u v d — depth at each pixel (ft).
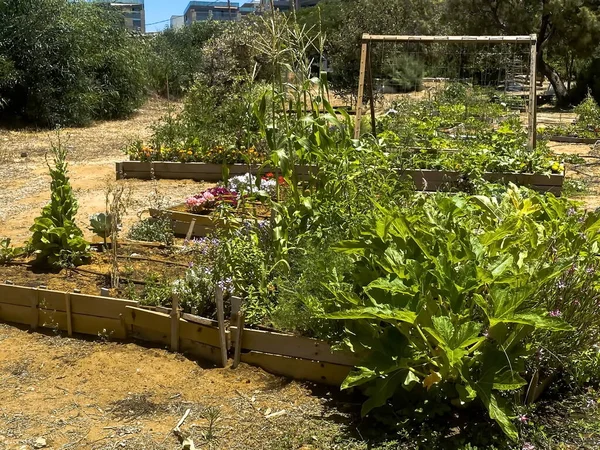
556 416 10.33
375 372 9.88
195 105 36.94
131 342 13.56
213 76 54.19
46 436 10.22
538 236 11.77
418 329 9.77
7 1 55.83
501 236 11.10
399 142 31.65
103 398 11.40
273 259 13.94
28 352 13.21
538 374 10.63
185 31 96.22
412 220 11.69
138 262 16.90
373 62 58.95
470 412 10.33
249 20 57.16
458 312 10.00
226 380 11.94
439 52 61.87
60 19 57.21
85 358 12.91
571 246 11.41
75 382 11.99
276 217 14.25
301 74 15.74
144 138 48.49
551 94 85.61
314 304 11.53
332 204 14.14
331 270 11.97
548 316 9.22
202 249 16.25
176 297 12.94
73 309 13.92
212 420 10.34
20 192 29.48
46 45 54.75
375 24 59.31
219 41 56.34
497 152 29.01
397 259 10.54
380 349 10.25
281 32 15.79
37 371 12.43
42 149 42.70
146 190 29.45
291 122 16.01
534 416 10.16
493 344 10.06
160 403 11.20
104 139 48.39
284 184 20.84
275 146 14.74
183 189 29.55
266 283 13.39
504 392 10.28
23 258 17.21
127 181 31.63
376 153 17.12
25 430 10.41
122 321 13.65
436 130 40.14
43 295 14.16
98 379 12.07
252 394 11.41
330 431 10.11
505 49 58.13
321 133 14.78
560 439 9.71
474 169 26.25
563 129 48.98
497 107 47.37
